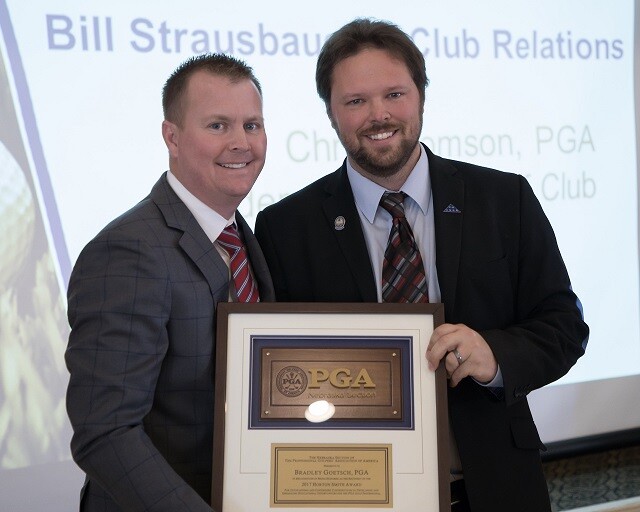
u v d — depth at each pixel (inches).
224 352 57.8
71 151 104.9
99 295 54.9
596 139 133.6
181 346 57.5
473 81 125.3
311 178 117.4
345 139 67.0
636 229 136.5
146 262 55.5
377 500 56.9
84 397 53.6
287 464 57.4
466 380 65.7
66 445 106.3
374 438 57.7
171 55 109.0
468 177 69.9
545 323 65.7
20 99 102.3
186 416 58.4
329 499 57.0
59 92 104.1
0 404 102.0
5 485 102.8
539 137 129.5
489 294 66.4
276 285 70.2
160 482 52.8
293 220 70.6
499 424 65.6
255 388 58.1
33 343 103.7
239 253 62.9
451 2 124.1
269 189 115.4
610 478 131.8
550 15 130.3
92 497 60.1
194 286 57.8
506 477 64.9
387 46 66.1
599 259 134.2
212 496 55.9
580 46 132.3
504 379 60.0
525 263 68.4
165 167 109.0
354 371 58.6
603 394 135.2
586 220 133.0
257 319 58.9
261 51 114.2
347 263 67.4
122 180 107.1
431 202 68.6
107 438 52.8
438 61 123.2
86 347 54.2
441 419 57.5
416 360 58.7
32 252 103.2
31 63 102.7
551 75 130.3
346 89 65.9
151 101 108.1
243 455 57.3
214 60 60.9
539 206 70.4
